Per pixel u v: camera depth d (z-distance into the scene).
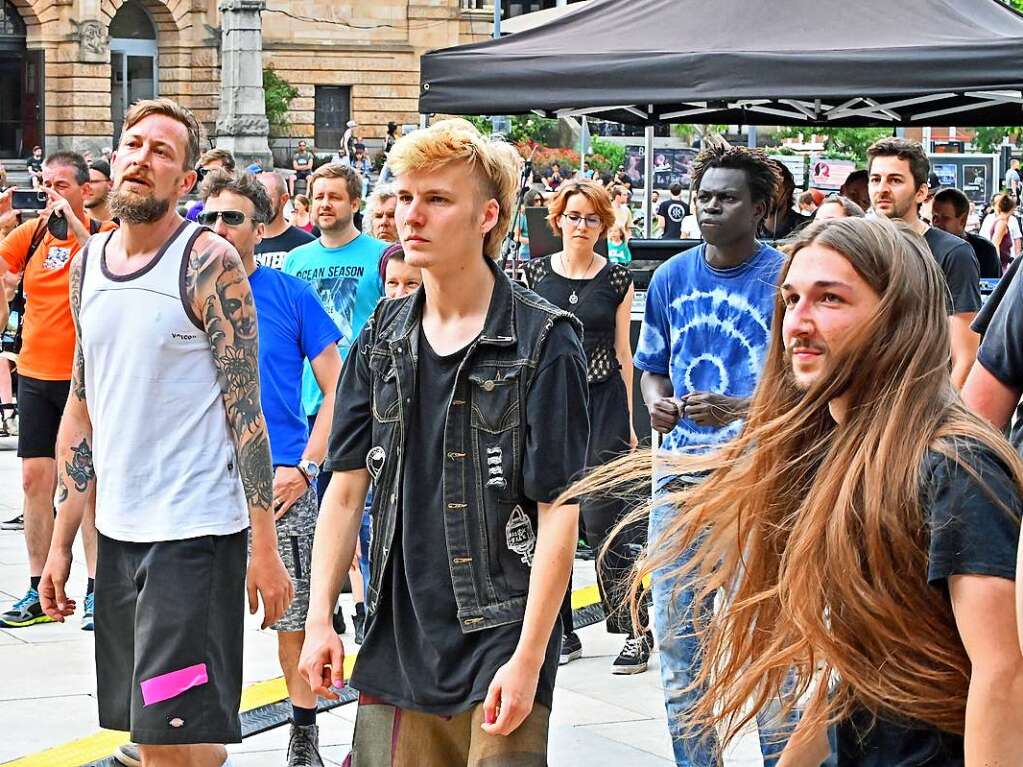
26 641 8.27
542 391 3.89
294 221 15.17
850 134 31.84
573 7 11.62
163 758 4.95
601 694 7.43
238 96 56.22
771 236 10.69
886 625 2.79
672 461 3.32
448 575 3.91
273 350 6.55
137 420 4.88
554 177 37.72
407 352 4.00
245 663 7.83
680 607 5.03
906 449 2.80
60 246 8.79
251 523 5.00
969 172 27.45
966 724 2.71
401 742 3.96
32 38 55.28
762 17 10.54
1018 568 2.50
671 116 14.30
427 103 11.12
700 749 5.14
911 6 10.50
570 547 3.85
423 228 3.91
